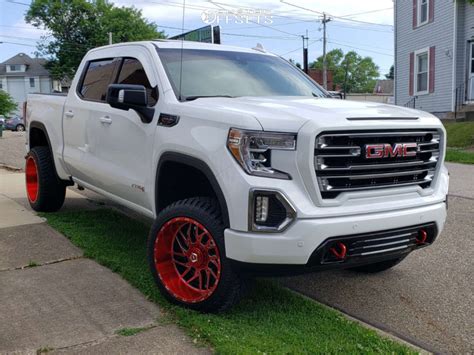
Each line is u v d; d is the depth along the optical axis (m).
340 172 3.47
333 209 3.43
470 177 10.57
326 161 3.42
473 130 17.12
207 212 3.70
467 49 19.58
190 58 4.82
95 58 5.74
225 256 3.56
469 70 19.58
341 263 3.51
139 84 4.77
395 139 3.69
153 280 4.38
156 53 4.71
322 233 3.33
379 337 3.58
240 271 3.51
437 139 4.03
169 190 4.30
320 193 3.40
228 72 4.86
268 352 3.26
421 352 3.46
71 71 63.03
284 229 3.32
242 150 3.41
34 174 7.01
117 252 5.17
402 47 23.61
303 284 4.70
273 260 3.35
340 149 3.44
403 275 4.94
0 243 5.47
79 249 5.30
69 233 5.80
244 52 5.40
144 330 3.57
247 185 3.35
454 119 19.45
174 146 3.92
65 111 5.93
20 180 9.80
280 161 3.39
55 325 3.64
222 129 3.57
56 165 6.27
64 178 6.21
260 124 3.41
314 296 4.43
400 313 4.11
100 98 5.34
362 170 3.55
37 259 5.00
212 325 3.59
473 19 19.12
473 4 16.41
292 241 3.31
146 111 4.36
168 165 4.14
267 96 4.55
